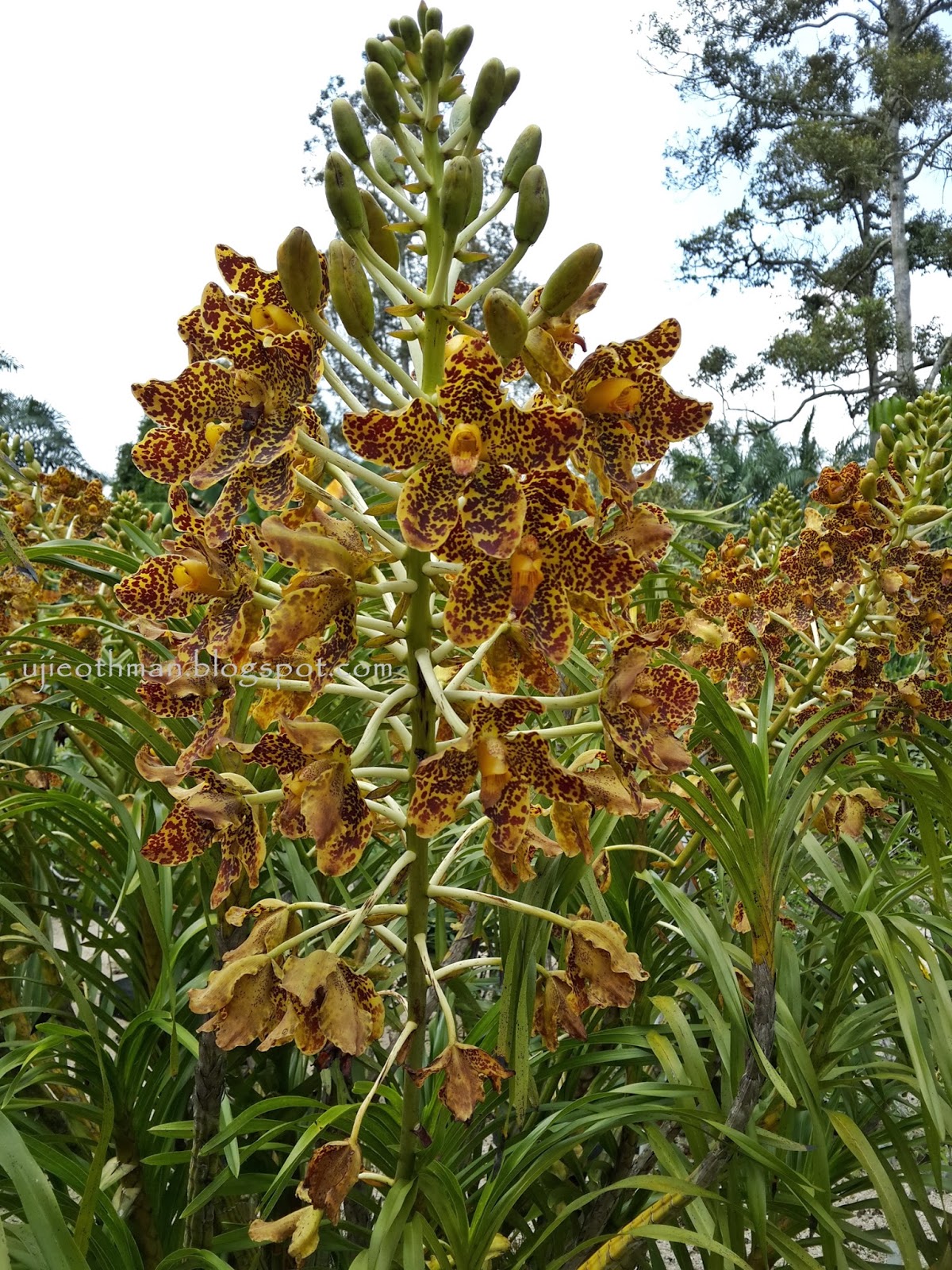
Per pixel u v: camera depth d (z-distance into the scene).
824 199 9.45
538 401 0.49
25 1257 0.53
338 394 0.46
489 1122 0.67
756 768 0.55
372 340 0.46
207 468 0.45
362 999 0.47
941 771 0.60
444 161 0.49
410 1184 0.50
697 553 1.21
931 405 0.76
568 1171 0.76
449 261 0.46
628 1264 0.55
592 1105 0.63
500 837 0.46
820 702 0.82
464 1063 0.47
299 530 0.44
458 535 0.44
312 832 0.43
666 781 0.62
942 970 0.73
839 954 0.65
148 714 0.83
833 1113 0.60
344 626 0.46
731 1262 0.57
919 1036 0.57
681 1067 0.60
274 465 0.45
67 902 0.81
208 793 0.51
